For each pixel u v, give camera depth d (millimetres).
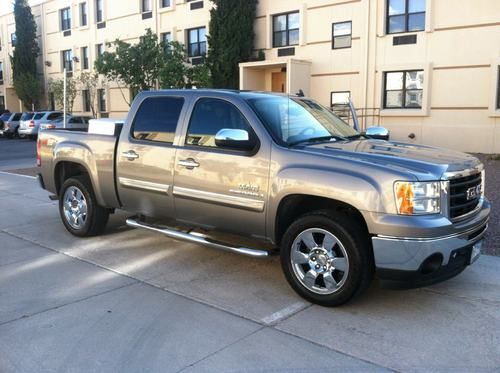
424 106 19688
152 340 3963
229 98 5227
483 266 5645
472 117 18797
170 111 5715
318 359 3658
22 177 13477
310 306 4613
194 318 4367
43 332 4105
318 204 4809
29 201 9812
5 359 3684
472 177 4688
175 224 6410
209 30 24344
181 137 5527
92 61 35781
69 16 38125
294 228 4664
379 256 4207
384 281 4297
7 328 4180
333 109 22375
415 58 19844
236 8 23688
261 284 5176
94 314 4449
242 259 5984
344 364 3586
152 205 5859
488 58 18188
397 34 20156
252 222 4984
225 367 3555
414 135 20234
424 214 4148
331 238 4457
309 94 22953
